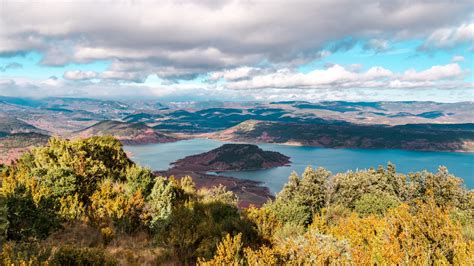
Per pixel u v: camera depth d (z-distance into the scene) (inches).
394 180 940.6
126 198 530.9
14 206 355.3
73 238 390.3
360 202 658.8
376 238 296.2
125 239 420.5
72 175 546.3
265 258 273.4
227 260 271.6
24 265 229.6
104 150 841.5
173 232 389.4
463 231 362.3
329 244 319.3
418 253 244.8
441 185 788.6
